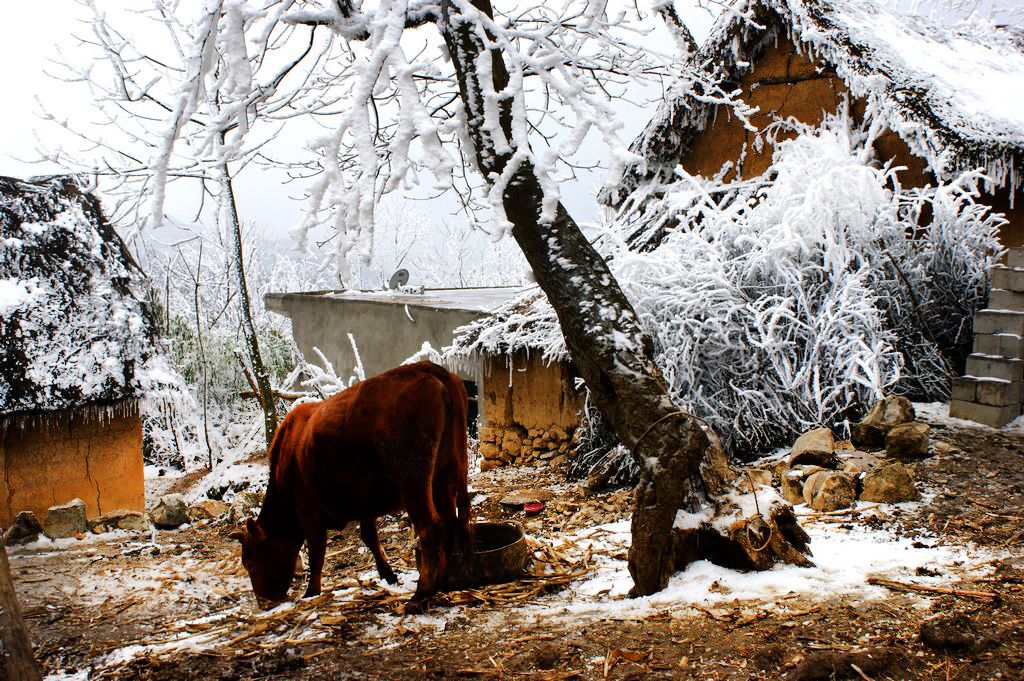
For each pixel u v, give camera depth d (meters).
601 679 3.63
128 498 12.09
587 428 9.29
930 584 4.41
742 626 4.05
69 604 6.16
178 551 7.73
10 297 11.75
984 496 6.14
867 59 10.29
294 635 4.83
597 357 4.81
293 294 16.19
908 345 8.75
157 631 5.47
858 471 6.48
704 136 11.88
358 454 5.03
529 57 4.31
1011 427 7.61
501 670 3.85
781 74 11.38
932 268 8.94
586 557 5.81
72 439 11.57
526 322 9.76
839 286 8.19
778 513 5.07
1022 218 9.83
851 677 3.35
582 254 4.92
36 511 11.26
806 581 4.63
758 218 8.93
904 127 9.81
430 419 4.89
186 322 20.28
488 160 4.69
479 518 7.93
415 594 4.95
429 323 11.97
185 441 18.58
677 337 8.43
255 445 17.70
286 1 4.59
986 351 7.90
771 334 7.95
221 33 4.27
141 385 12.12
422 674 3.95
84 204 13.73
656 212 10.80
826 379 8.05
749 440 8.09
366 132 4.08
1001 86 11.51
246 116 4.64
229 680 4.24
